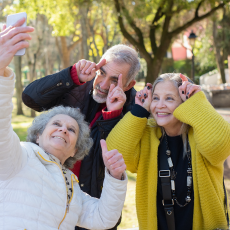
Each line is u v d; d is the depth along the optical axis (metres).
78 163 2.30
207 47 25.64
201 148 1.69
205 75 26.89
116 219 1.63
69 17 13.23
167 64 28.69
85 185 2.32
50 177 1.49
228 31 19.20
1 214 1.34
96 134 2.33
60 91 2.27
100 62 2.29
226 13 16.95
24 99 2.37
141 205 1.90
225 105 14.51
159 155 1.89
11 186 1.39
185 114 1.75
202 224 1.74
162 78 1.89
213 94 14.57
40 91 2.28
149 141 1.94
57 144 1.62
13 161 1.37
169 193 1.78
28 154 1.49
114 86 2.28
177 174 1.82
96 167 2.30
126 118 1.94
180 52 31.45
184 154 1.82
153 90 1.92
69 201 1.57
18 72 16.92
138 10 10.01
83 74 2.23
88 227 1.67
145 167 1.91
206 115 1.72
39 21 19.72
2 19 18.02
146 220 1.88
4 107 1.26
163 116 1.87
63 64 16.33
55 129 1.66
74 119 1.78
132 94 2.59
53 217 1.44
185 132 1.84
